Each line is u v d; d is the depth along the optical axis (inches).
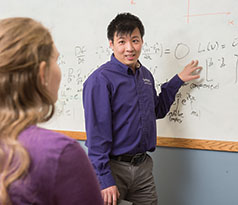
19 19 17.8
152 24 51.0
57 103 62.9
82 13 58.1
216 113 47.3
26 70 16.5
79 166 17.3
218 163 48.1
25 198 15.6
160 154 53.2
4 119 15.8
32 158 15.7
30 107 16.8
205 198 49.7
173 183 52.4
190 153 50.4
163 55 50.7
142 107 43.9
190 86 48.9
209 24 46.2
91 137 40.8
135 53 42.5
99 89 41.2
